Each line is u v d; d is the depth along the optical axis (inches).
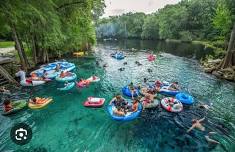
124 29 4943.4
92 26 1888.5
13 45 1637.6
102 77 1021.2
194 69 1243.8
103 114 616.1
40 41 1210.0
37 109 642.8
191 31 3393.2
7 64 955.3
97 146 473.7
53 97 740.7
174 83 853.8
